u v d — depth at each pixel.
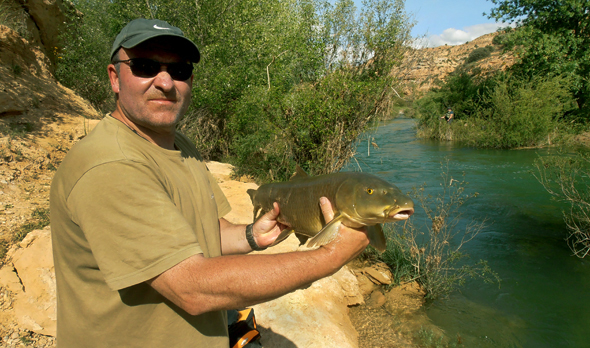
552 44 20.25
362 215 1.55
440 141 22.45
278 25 13.63
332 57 11.11
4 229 4.10
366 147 20.25
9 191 5.00
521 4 21.83
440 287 5.48
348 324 4.26
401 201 1.52
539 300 5.27
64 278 1.46
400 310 4.99
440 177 12.55
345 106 9.02
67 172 1.32
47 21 11.44
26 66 8.95
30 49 9.37
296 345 3.44
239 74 12.38
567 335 4.53
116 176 1.25
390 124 34.56
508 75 21.94
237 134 11.87
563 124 19.08
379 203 1.52
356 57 10.59
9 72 8.25
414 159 16.25
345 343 3.66
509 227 7.94
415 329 4.56
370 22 10.33
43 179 5.66
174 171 1.61
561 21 21.12
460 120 23.36
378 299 5.24
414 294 5.43
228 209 2.15
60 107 8.54
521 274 5.99
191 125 12.40
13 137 6.23
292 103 9.51
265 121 10.37
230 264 1.23
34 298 3.38
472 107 24.33
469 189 10.86
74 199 1.26
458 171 13.41
